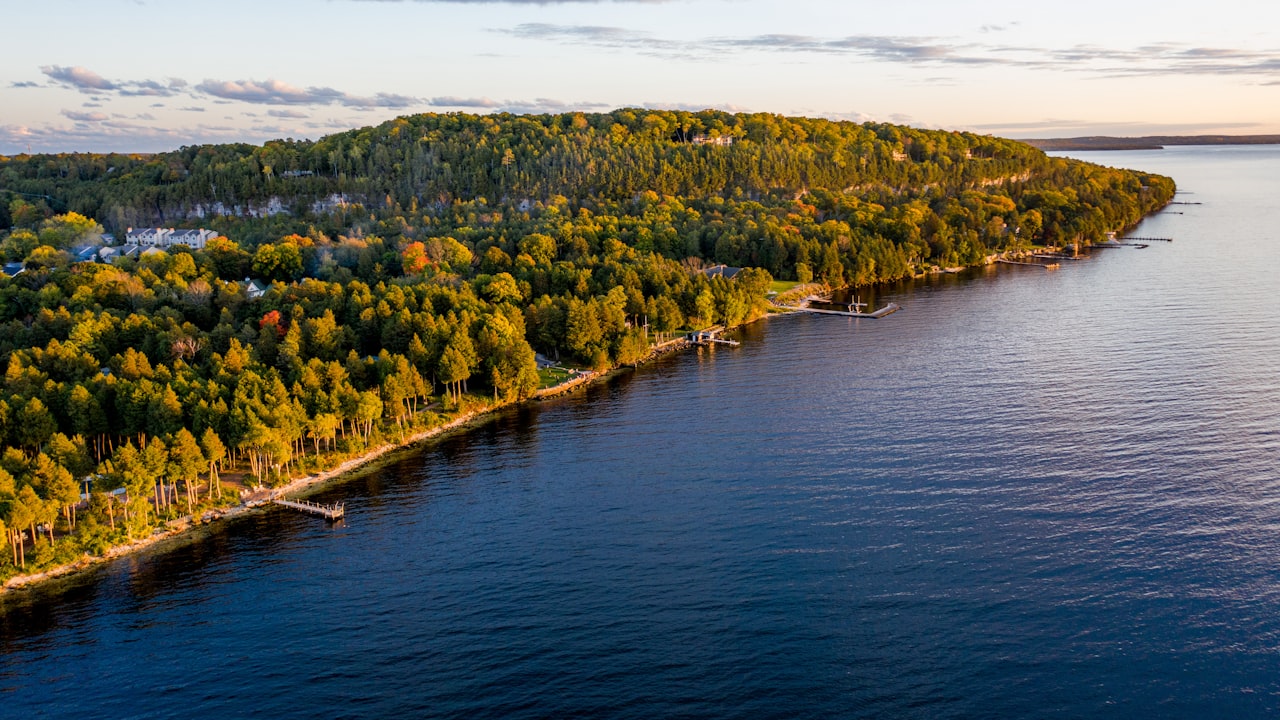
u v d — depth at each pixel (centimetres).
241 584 12988
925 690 10344
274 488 16025
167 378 18338
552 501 15325
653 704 10306
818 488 15300
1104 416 17950
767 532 13875
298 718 10275
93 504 14100
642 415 19675
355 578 13062
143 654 11431
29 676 11031
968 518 14012
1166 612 11481
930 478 15475
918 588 12212
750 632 11450
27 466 14512
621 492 15550
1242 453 15838
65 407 16925
